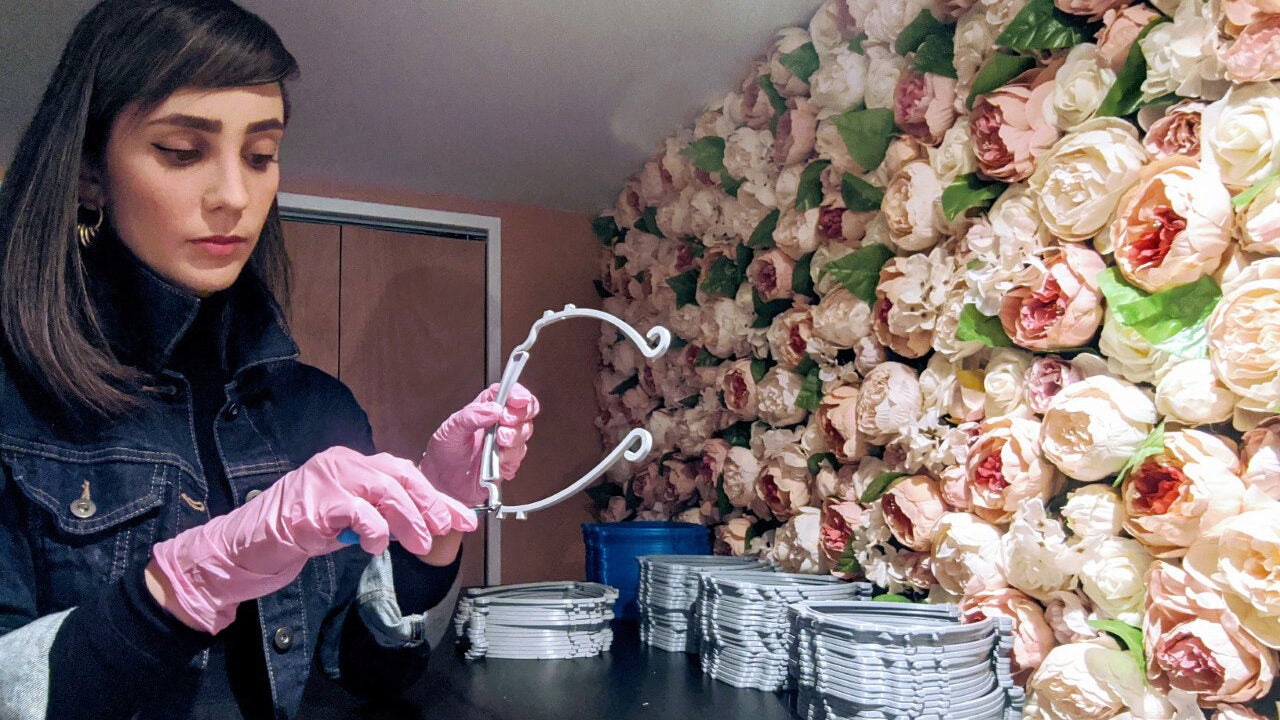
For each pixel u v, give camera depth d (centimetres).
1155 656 85
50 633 69
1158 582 85
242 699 92
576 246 226
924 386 115
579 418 221
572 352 222
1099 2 96
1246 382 79
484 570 208
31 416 81
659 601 149
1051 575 97
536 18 143
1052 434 94
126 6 83
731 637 127
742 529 160
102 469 83
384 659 108
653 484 187
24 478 78
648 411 201
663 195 191
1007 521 103
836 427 128
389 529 74
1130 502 87
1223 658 79
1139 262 87
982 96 105
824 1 138
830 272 126
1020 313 98
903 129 120
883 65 124
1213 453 82
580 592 152
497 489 96
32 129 84
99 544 81
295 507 70
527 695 122
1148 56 89
